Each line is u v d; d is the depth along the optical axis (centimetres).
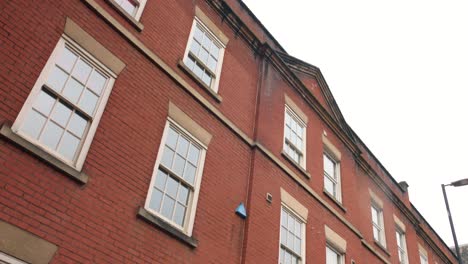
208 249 792
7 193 536
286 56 1354
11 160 555
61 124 644
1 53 595
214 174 887
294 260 1024
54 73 659
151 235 696
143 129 762
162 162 784
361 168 1633
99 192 644
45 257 544
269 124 1123
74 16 720
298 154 1237
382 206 1677
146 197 715
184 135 859
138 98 779
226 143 956
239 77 1107
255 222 923
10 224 525
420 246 1981
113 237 636
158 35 895
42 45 652
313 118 1384
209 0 1093
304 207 1129
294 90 1330
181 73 915
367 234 1459
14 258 518
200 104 927
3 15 616
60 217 580
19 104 592
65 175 608
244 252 861
